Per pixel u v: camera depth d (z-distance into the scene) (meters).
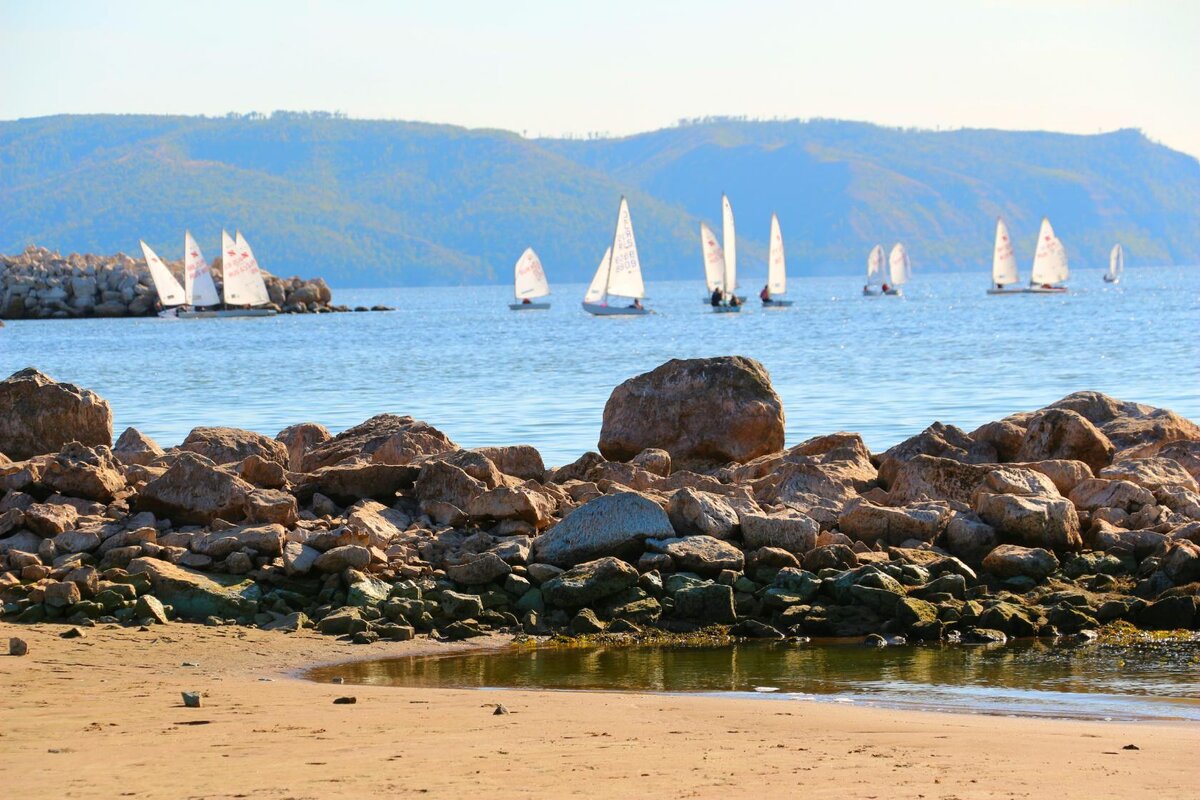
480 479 31.06
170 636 23.17
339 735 15.61
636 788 12.98
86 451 31.45
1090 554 28.06
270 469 31.03
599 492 32.88
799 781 13.34
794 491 31.61
